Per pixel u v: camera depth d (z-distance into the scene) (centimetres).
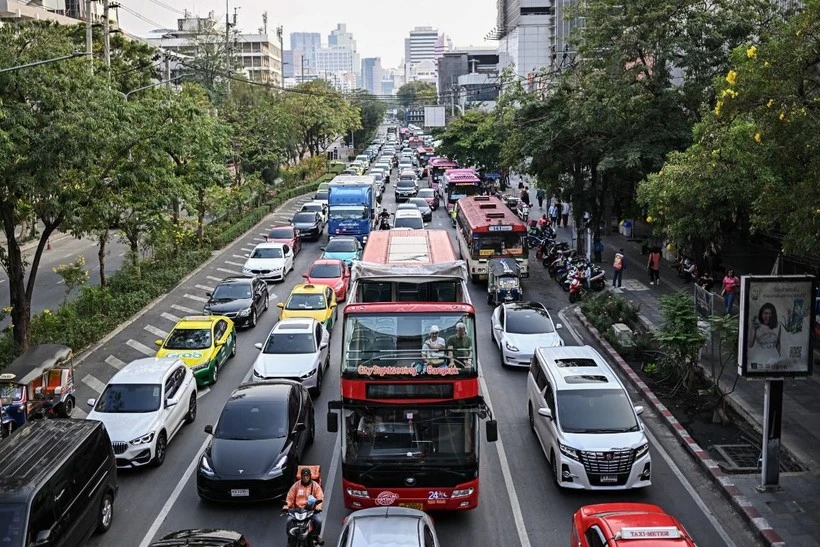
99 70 2808
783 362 1393
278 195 6538
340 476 1566
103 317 2778
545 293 3222
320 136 9488
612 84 3050
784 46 1431
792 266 2553
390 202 6431
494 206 3716
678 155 2464
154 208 2836
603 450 1419
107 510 1359
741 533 1308
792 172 1644
